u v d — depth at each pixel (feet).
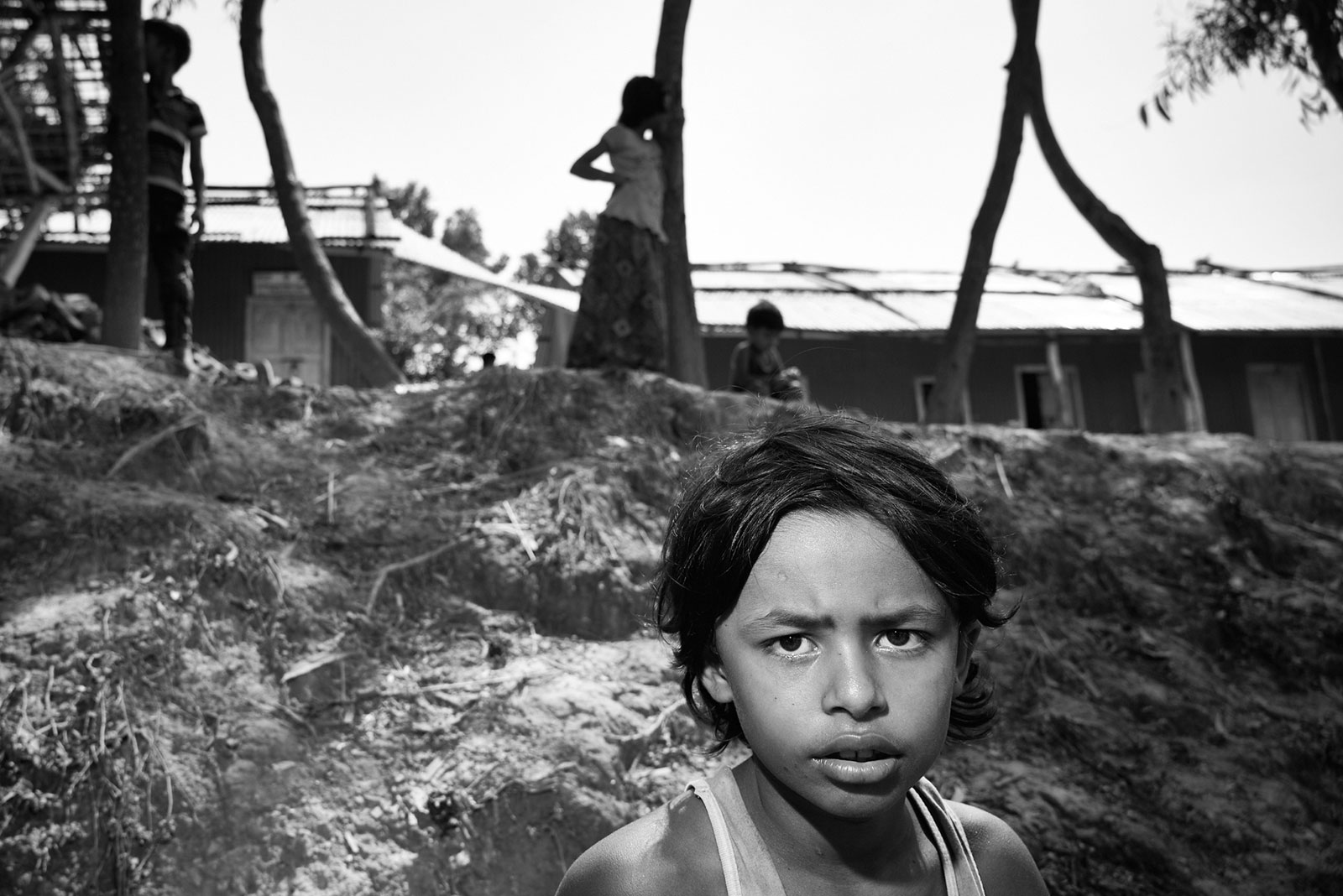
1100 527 17.08
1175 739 13.21
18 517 10.80
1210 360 62.69
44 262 53.47
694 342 21.20
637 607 12.48
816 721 2.81
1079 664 14.14
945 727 2.92
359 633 11.14
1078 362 61.41
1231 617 15.78
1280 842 11.94
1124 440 20.26
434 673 10.94
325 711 10.13
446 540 12.59
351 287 57.52
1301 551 18.04
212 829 8.73
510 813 9.53
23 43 21.72
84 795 8.57
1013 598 14.96
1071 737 12.74
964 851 3.59
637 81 17.47
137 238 17.12
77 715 9.03
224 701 9.72
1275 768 13.16
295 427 14.57
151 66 18.51
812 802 2.91
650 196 17.22
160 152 17.97
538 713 10.51
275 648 10.57
